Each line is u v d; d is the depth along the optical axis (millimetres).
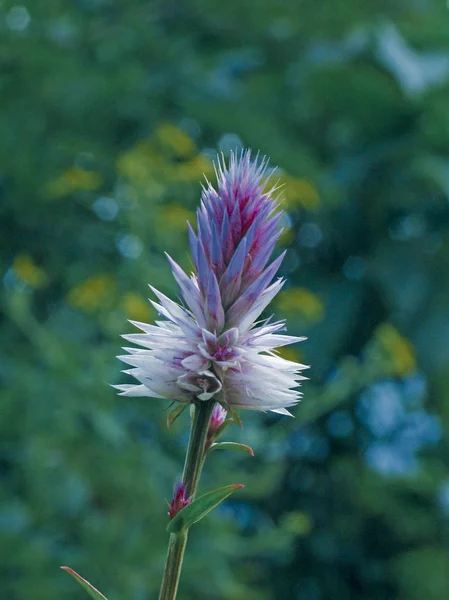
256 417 6324
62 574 5664
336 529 9109
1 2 7531
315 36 8883
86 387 5562
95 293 5477
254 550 5898
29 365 6234
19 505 5941
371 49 7922
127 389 1836
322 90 8031
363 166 8008
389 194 8156
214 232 1814
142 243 5684
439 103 7719
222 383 1788
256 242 1835
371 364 5832
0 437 6113
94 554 5645
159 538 5910
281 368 1804
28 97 7727
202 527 5961
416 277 7977
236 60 8750
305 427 8977
